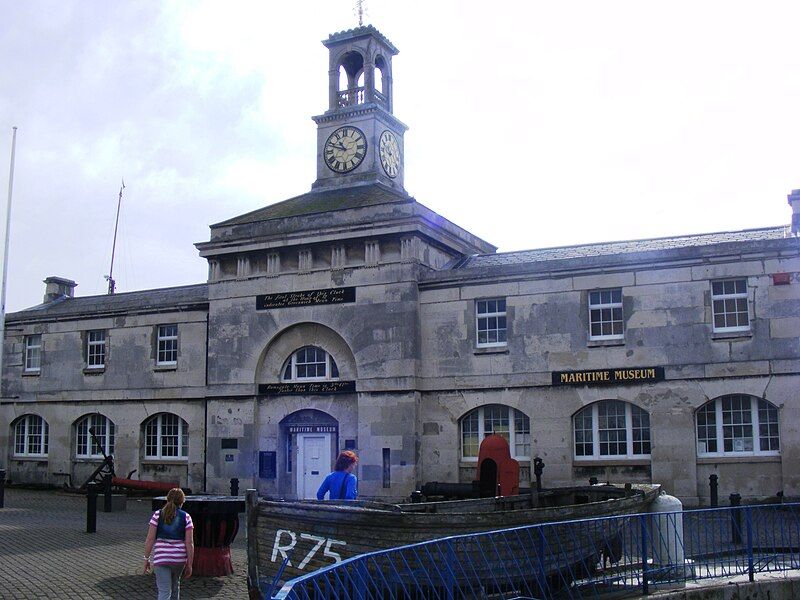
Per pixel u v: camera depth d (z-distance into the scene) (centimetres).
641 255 2714
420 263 3011
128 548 1947
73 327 3769
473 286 2927
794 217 2717
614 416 2728
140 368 3559
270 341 3188
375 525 1347
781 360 2533
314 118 3609
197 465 3347
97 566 1717
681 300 2664
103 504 2806
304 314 3122
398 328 2945
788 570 1596
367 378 2972
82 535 2142
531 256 3158
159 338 3566
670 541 1630
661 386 2650
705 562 1695
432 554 1344
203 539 1677
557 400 2770
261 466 3145
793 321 2538
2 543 1997
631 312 2717
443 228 3147
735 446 2583
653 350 2677
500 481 2188
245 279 3259
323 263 3134
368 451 2934
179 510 1300
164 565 1259
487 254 3325
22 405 3856
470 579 1370
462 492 2516
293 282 3161
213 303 3312
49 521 2452
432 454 2908
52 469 3731
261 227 3238
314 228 3120
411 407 2891
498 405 2873
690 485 2583
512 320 2861
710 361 2609
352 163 3509
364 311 3012
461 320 2927
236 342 3247
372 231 3012
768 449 2547
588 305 2788
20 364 3900
